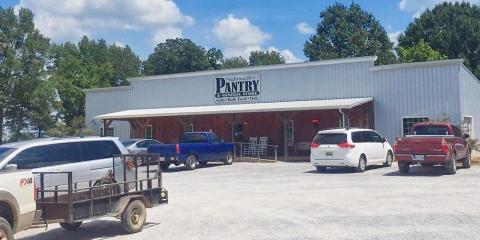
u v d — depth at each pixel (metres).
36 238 9.99
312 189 15.48
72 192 9.17
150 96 37.38
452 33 57.31
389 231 9.18
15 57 46.88
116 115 34.19
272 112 29.95
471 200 12.36
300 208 12.03
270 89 32.47
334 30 67.38
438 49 58.41
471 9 60.34
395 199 12.89
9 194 7.92
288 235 9.14
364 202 12.59
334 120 30.67
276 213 11.48
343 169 22.33
